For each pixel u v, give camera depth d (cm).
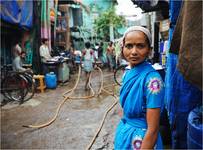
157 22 839
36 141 525
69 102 853
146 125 199
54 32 1580
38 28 1208
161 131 438
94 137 529
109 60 1872
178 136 343
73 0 1920
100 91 1002
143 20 1241
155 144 200
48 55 1202
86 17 2675
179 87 331
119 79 1357
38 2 1223
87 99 896
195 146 223
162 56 703
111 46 1895
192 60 161
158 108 188
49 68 1197
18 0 1022
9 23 997
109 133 557
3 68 968
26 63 1180
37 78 1022
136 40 197
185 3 168
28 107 788
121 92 207
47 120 655
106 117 674
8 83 852
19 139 535
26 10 1100
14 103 834
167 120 433
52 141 523
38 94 978
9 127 608
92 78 1429
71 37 2233
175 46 192
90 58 1079
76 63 1755
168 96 347
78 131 573
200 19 158
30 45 1198
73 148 489
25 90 869
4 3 922
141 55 198
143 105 195
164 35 768
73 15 2208
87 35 2594
